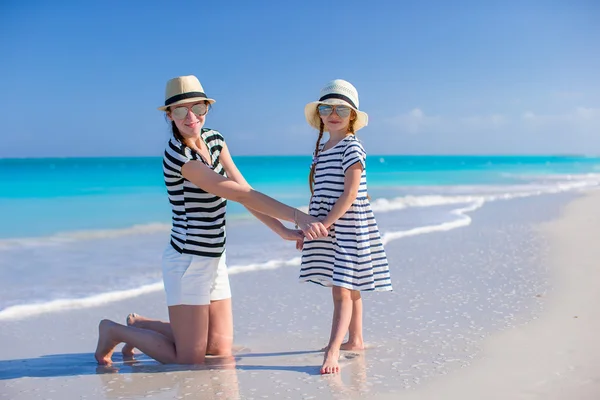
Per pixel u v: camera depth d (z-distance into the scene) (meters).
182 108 3.88
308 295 6.32
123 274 7.36
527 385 3.48
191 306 4.02
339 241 4.05
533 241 9.59
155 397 3.45
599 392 3.36
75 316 5.59
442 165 65.62
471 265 7.61
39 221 12.93
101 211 15.03
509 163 76.25
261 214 4.43
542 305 5.46
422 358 4.07
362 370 3.85
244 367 4.01
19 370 4.05
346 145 4.14
